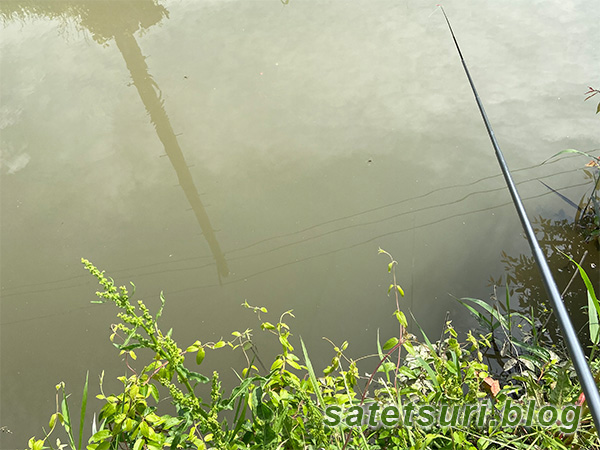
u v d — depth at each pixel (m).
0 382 3.30
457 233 3.37
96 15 6.80
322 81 4.93
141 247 3.88
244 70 5.31
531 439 1.91
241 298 3.38
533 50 4.66
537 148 3.77
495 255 3.18
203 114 4.88
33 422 3.05
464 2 5.47
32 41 6.70
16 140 5.21
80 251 3.97
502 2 5.32
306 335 3.08
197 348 1.63
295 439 1.66
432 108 4.34
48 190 4.55
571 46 4.61
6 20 7.26
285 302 3.29
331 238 3.57
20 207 4.46
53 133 5.14
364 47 5.21
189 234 3.88
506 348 2.59
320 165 4.12
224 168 4.30
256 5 6.27
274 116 4.68
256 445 1.68
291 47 5.45
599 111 3.37
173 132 4.80
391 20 5.48
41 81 5.91
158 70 5.60
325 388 2.01
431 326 2.93
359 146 4.19
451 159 3.88
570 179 3.48
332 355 2.96
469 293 3.03
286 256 3.54
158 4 6.73
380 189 3.81
